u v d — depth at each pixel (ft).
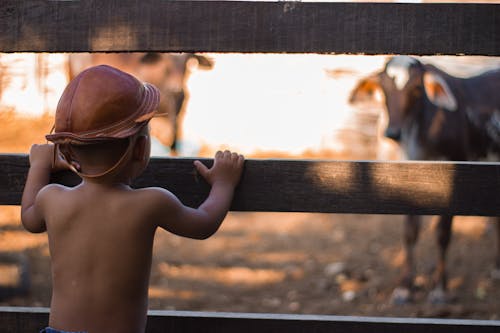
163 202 6.08
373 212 6.85
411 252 16.34
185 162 6.88
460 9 6.57
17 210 22.43
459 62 28.84
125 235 5.99
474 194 6.80
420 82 18.21
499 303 16.06
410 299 15.99
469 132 19.27
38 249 18.35
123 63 25.86
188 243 20.67
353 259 19.30
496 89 19.94
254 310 15.19
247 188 6.86
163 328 7.01
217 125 34.50
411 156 18.80
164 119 27.35
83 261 5.98
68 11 6.71
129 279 6.01
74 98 5.80
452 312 15.39
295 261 19.01
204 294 16.08
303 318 7.00
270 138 34.47
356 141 33.50
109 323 5.95
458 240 21.56
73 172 6.90
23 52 6.79
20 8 6.73
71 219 6.05
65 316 5.95
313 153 34.04
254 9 6.62
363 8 6.59
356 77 33.81
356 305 15.76
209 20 6.64
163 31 6.68
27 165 6.98
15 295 14.93
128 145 5.93
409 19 6.59
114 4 6.68
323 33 6.63
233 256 19.34
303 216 24.97
